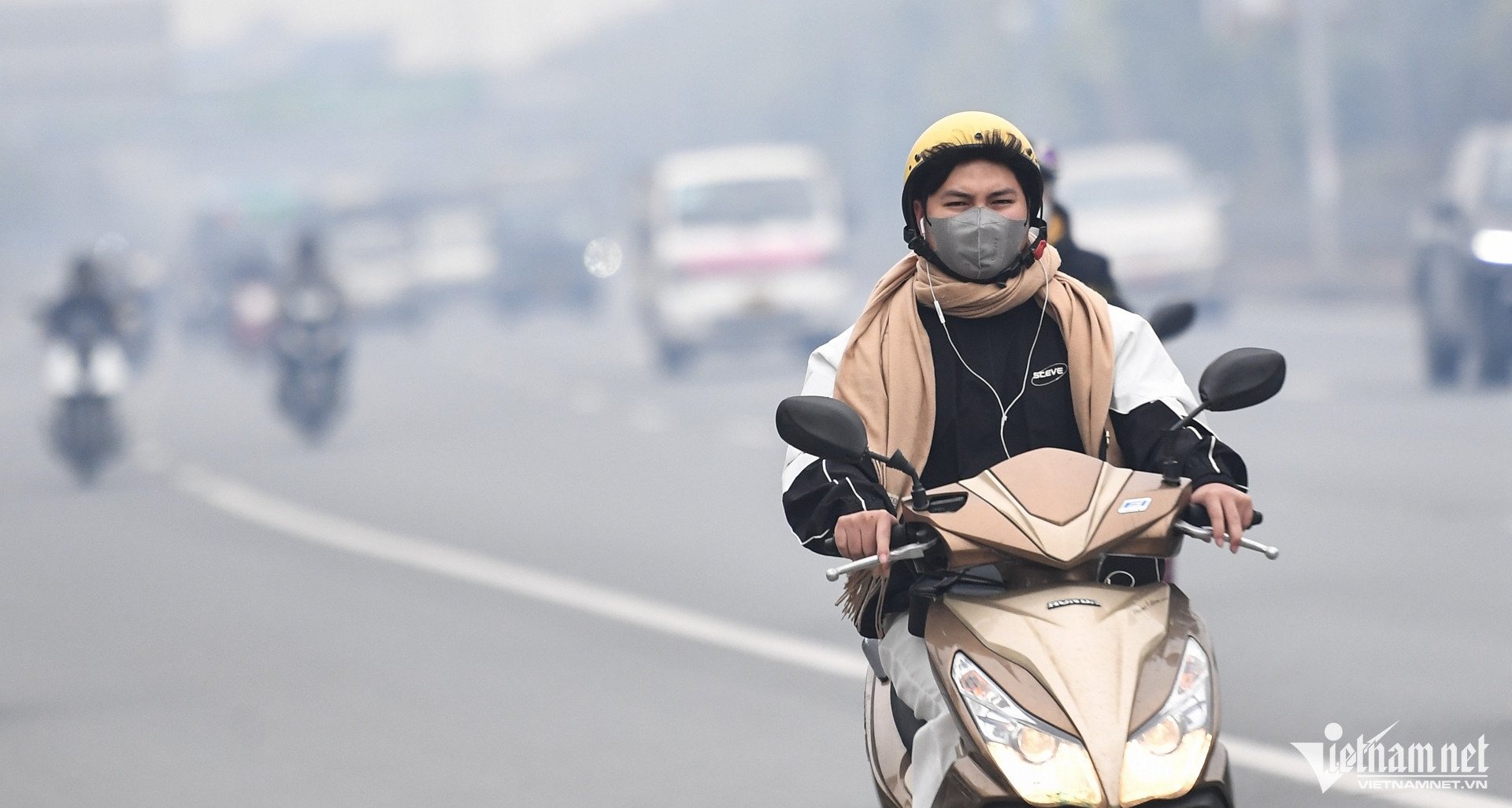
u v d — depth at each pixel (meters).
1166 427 13.62
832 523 13.34
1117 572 13.12
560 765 23.09
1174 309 20.98
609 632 30.67
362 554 40.53
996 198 13.76
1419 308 57.62
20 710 27.45
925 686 12.95
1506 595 29.16
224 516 48.44
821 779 21.89
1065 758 11.72
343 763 23.70
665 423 65.06
